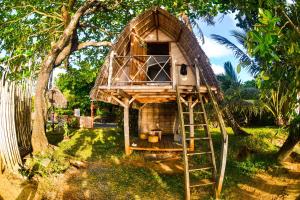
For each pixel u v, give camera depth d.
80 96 32.16
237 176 11.45
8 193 8.81
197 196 9.43
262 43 3.86
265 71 5.44
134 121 18.84
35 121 12.20
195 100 13.12
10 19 12.50
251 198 9.43
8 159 9.98
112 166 11.65
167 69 17.05
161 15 13.06
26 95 12.44
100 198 9.05
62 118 20.89
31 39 13.81
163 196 9.38
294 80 5.40
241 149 14.84
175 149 12.24
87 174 10.67
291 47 4.73
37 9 13.24
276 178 11.42
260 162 12.98
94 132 17.64
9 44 12.66
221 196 9.38
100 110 33.44
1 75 10.49
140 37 13.83
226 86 24.52
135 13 14.32
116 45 12.58
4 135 9.96
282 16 5.32
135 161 12.46
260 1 4.88
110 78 11.87
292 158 13.96
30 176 10.00
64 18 13.38
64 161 11.39
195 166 12.30
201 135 17.81
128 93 12.45
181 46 14.02
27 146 12.16
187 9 13.36
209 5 12.69
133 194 9.41
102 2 13.32
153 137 14.70
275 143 16.56
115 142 15.31
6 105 10.18
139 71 13.10
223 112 20.20
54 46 12.14
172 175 11.23
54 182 9.91
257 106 20.56
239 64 4.76
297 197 9.24
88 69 18.62
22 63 11.52
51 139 14.94
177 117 17.36
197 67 12.38
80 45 14.21
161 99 13.86
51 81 18.25
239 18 6.77
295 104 6.08
